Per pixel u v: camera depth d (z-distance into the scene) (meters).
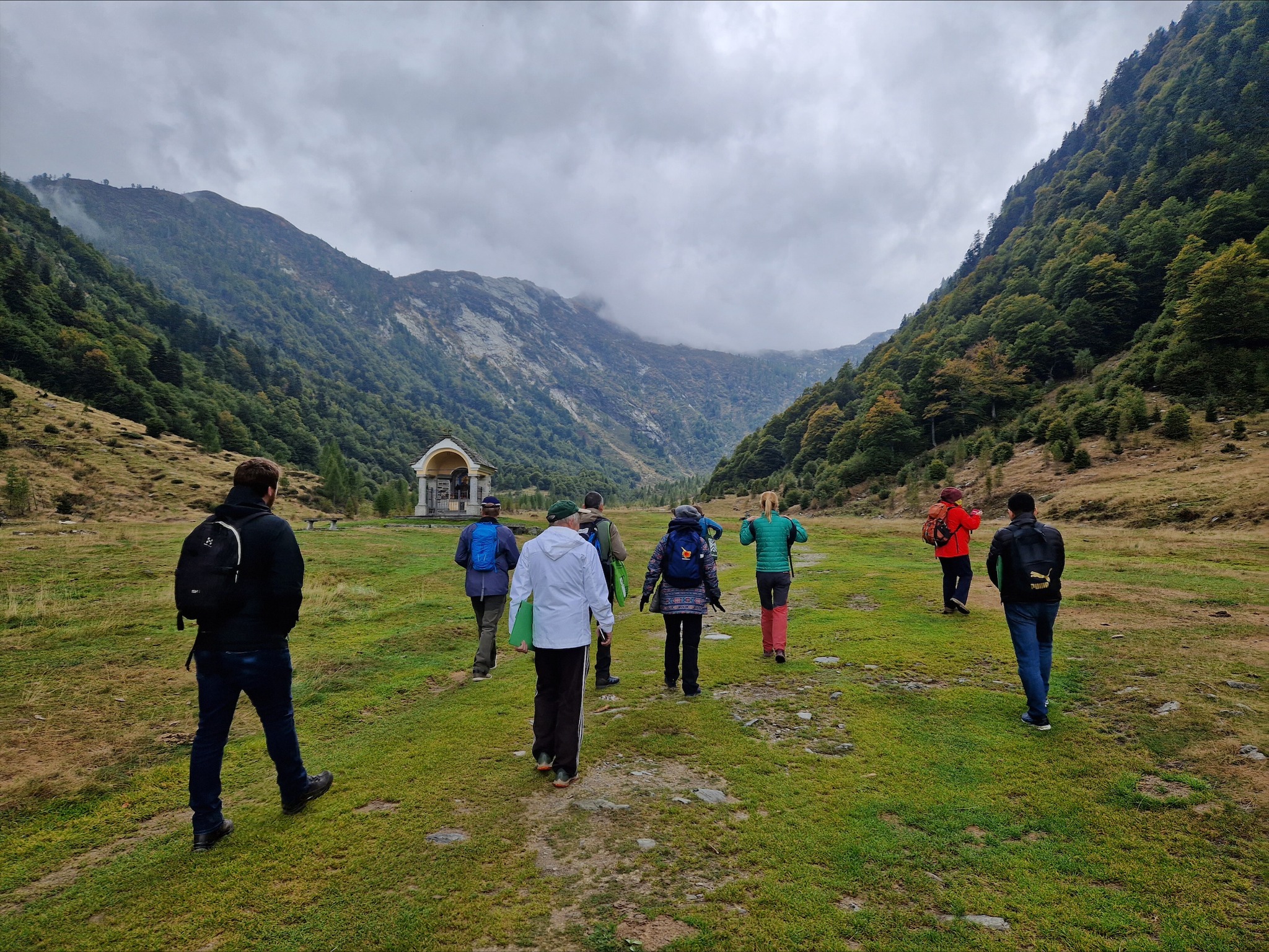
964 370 71.56
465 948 2.50
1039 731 4.82
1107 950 2.49
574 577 4.26
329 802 3.92
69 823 3.84
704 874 3.04
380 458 167.75
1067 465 38.78
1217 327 46.88
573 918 2.69
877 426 68.44
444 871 3.07
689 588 5.92
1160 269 75.00
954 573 9.39
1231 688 5.37
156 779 4.48
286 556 3.47
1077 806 3.67
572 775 4.09
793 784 4.05
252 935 2.64
